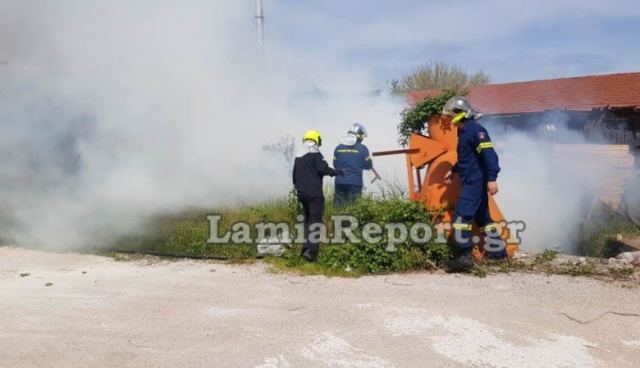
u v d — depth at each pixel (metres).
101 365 4.10
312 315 5.05
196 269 6.62
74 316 5.03
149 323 4.88
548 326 4.83
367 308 5.21
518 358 4.25
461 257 6.30
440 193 6.80
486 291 5.71
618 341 4.56
